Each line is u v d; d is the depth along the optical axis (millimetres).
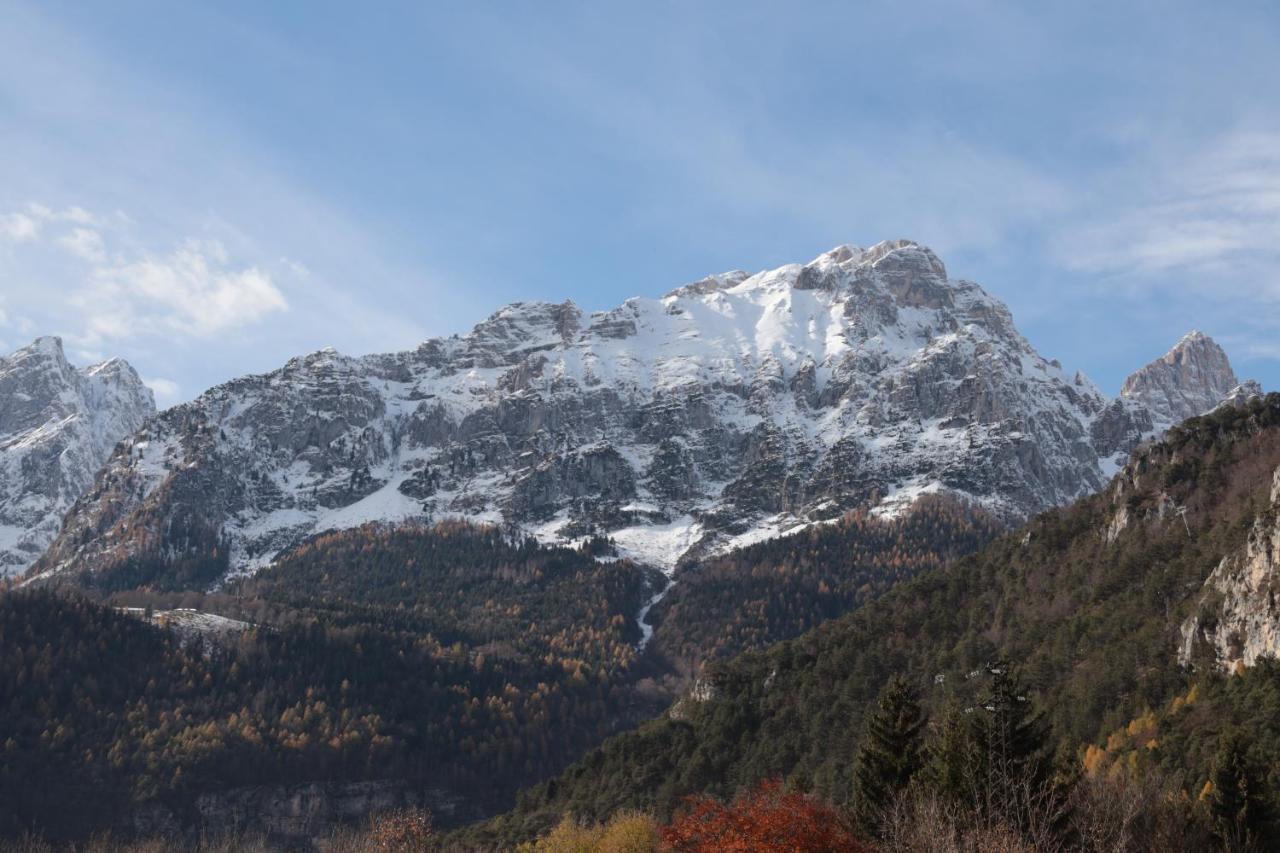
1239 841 105188
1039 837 91875
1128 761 146250
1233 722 146500
